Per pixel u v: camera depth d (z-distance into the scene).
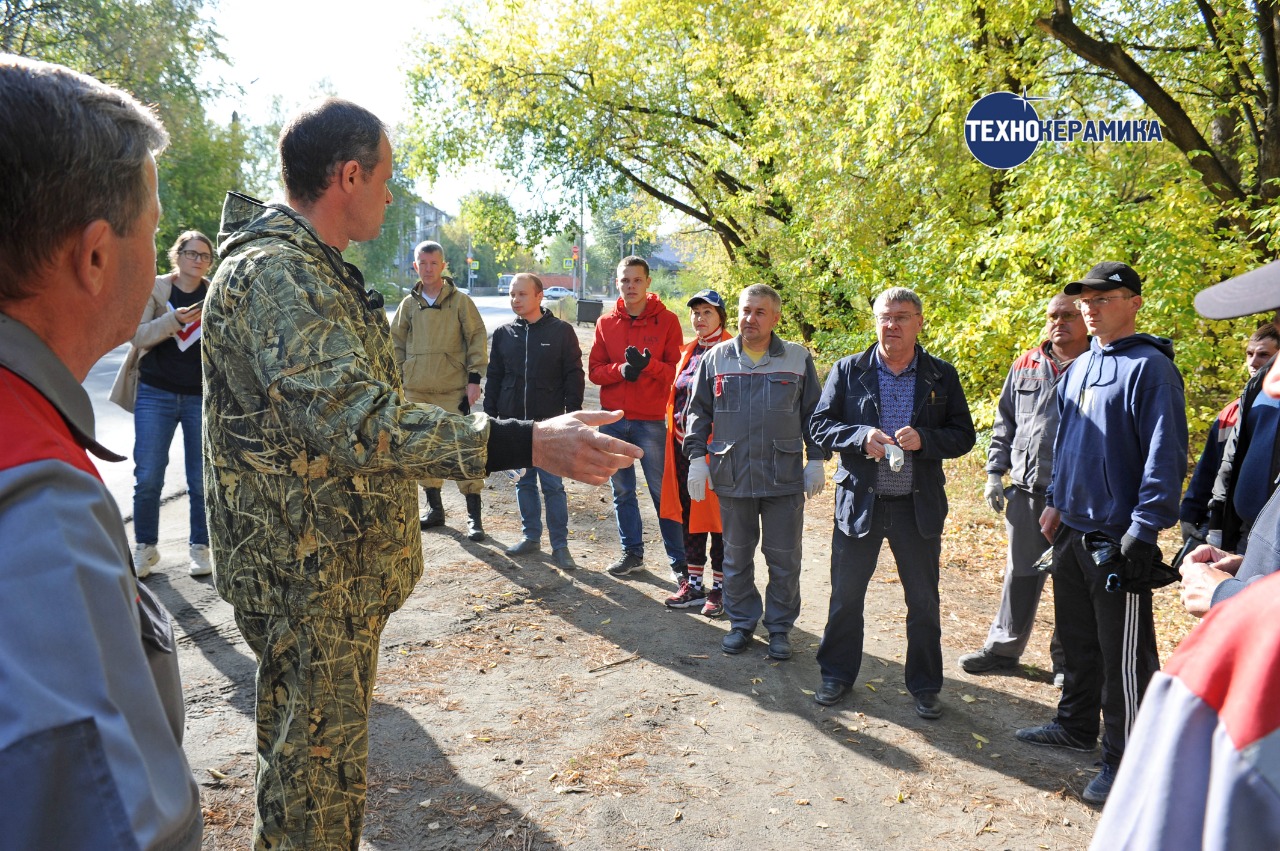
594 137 15.62
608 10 15.08
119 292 0.90
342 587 1.84
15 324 0.78
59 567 0.66
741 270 14.79
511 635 4.38
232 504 1.81
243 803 2.83
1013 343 7.37
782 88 10.99
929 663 3.71
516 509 6.79
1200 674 0.73
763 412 4.22
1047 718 3.75
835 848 2.76
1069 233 6.56
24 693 0.61
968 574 5.72
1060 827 2.92
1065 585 3.36
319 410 1.61
